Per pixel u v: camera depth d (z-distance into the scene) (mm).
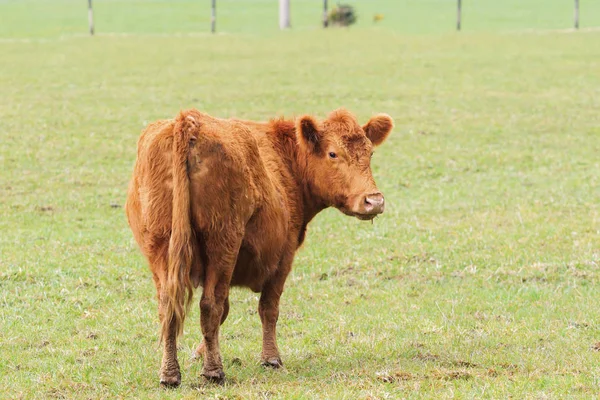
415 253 15344
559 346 10742
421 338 11227
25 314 12102
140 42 44812
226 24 58406
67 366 10062
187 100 29969
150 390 9039
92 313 12227
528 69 37125
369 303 12930
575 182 21000
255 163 9414
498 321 11984
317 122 10219
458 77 35312
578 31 49656
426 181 21422
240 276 9766
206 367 9203
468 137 25797
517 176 21844
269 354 10133
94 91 31375
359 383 9203
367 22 60250
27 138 24266
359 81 34062
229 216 8938
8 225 17156
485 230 16875
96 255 15031
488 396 8727
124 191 20047
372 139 10844
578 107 30000
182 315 8656
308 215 10617
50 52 40656
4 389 9289
